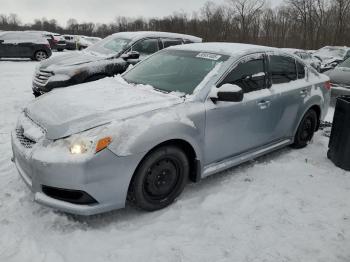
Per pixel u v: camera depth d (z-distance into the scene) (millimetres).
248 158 4480
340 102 4832
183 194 3939
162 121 3395
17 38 18484
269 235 3283
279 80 4840
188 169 3764
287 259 2982
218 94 3785
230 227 3377
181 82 4129
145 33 8406
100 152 3039
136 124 3262
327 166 4875
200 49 4613
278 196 3967
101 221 3395
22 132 3559
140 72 4691
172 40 8664
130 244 3088
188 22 52812
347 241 3246
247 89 4320
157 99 3707
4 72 13727
